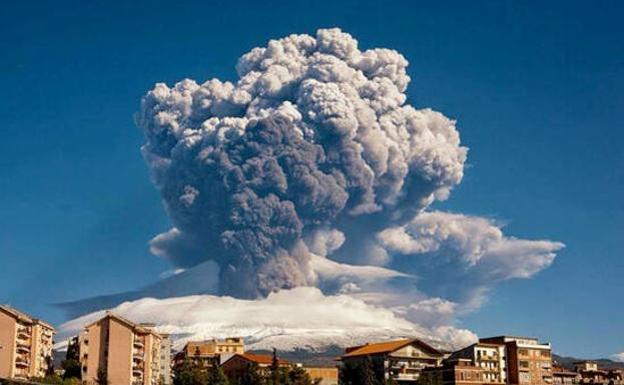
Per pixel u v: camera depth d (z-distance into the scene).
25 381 181.38
